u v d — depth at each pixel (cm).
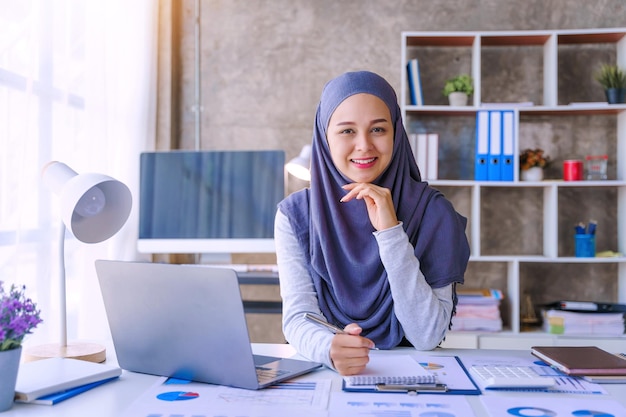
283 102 362
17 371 98
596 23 349
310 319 130
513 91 353
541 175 335
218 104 365
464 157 356
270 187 312
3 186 201
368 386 108
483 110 327
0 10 201
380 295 151
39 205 220
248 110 364
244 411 95
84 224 142
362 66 359
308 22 362
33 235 217
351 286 153
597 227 351
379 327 151
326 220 156
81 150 256
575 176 329
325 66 361
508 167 326
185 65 367
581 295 352
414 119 357
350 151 146
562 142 352
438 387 106
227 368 108
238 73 364
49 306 223
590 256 328
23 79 210
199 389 108
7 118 203
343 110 146
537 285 354
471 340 316
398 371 113
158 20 347
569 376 115
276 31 363
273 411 94
